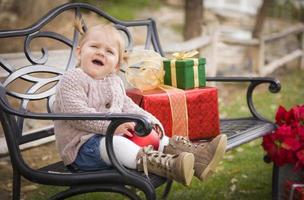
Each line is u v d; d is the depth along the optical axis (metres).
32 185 3.86
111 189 2.28
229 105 6.96
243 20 17.03
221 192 3.73
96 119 2.22
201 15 8.73
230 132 3.10
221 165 4.39
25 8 8.32
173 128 2.89
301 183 3.09
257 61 8.52
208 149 2.47
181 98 2.91
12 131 2.43
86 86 2.54
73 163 2.50
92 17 8.69
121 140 2.39
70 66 3.09
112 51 2.62
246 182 3.95
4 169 4.17
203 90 2.99
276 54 10.66
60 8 3.05
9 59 3.53
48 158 4.48
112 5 14.53
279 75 9.61
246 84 8.45
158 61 3.06
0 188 3.77
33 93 2.81
